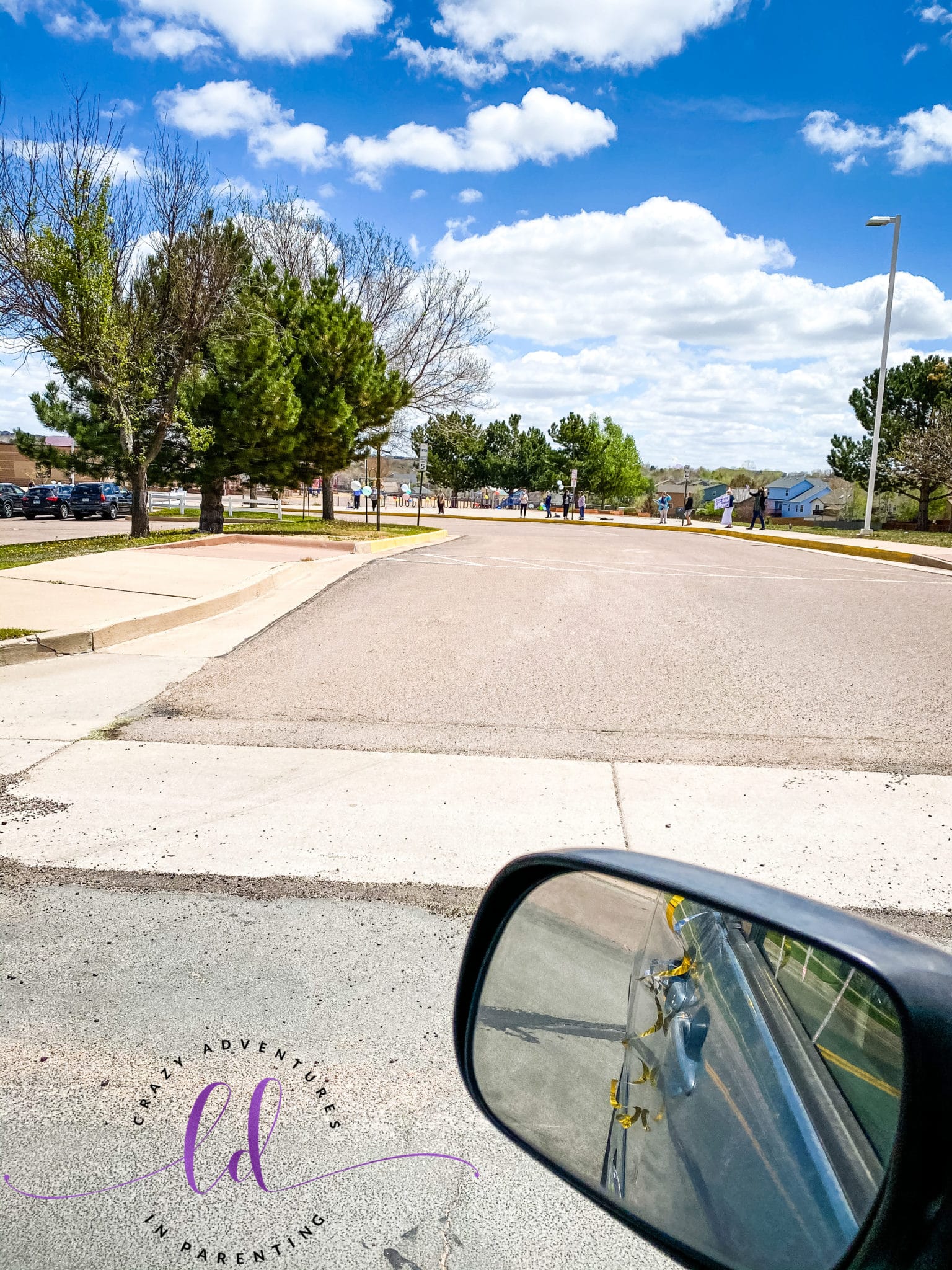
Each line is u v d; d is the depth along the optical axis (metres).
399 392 25.44
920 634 9.55
